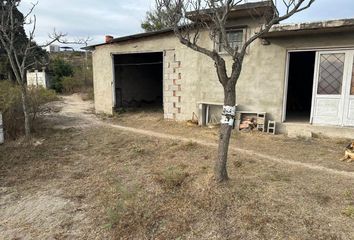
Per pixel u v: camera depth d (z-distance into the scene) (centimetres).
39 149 749
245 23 848
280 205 401
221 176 469
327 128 776
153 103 1560
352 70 742
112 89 1227
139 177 541
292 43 799
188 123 972
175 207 420
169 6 445
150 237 364
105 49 1212
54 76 2628
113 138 848
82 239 371
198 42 942
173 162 608
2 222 419
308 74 1288
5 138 832
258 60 850
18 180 563
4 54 1809
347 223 355
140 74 1479
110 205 446
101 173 579
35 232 390
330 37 749
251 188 453
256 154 643
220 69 436
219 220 382
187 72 993
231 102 446
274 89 840
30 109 925
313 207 393
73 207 452
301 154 640
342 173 518
